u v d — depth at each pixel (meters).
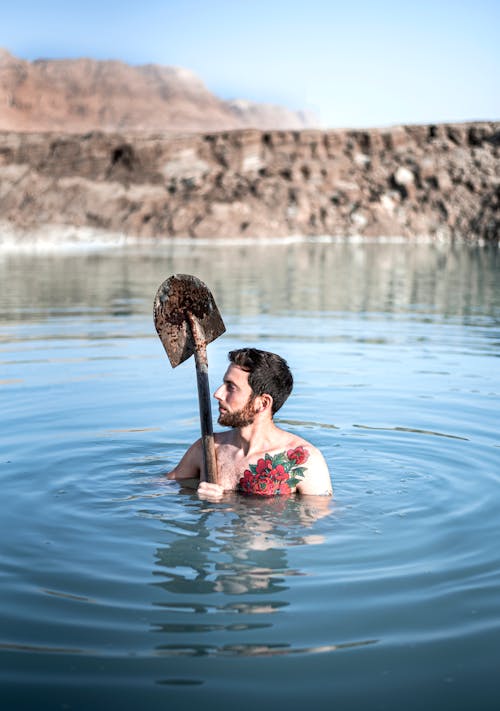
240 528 2.93
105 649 2.04
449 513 3.11
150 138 30.27
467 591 2.40
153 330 7.95
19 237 24.66
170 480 3.50
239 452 3.41
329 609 2.27
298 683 1.89
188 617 2.22
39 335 7.60
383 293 11.66
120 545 2.76
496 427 4.40
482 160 29.56
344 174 29.58
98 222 26.72
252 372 3.32
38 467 3.64
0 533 2.86
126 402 4.93
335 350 6.89
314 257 19.38
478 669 1.96
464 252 21.89
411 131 31.00
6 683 1.88
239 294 11.30
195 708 1.79
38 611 2.25
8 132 30.94
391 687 1.88
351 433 4.27
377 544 2.79
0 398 5.00
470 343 7.29
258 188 28.34
